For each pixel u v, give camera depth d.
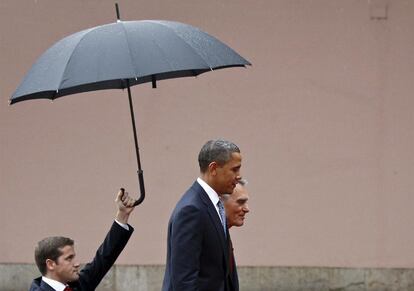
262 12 29.83
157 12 30.06
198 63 15.88
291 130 29.88
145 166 30.33
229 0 29.88
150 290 30.45
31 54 30.48
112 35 16.03
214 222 16.05
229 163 16.17
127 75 15.38
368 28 29.56
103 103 30.41
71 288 16.41
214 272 16.00
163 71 15.55
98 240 30.59
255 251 30.14
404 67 29.53
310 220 29.95
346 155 29.75
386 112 29.61
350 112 29.69
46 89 15.44
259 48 29.88
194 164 30.17
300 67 29.77
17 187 30.80
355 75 29.61
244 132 29.98
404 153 29.61
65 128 30.59
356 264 29.88
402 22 29.48
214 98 30.06
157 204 30.30
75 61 15.66
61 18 30.33
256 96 29.95
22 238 30.84
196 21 30.02
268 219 30.03
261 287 30.06
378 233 29.75
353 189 29.77
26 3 30.42
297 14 29.75
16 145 30.75
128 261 30.56
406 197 29.61
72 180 30.61
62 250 16.06
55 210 30.69
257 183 30.03
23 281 30.80
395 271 29.72
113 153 30.42
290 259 30.03
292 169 29.91
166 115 30.22
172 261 15.77
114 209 30.52
